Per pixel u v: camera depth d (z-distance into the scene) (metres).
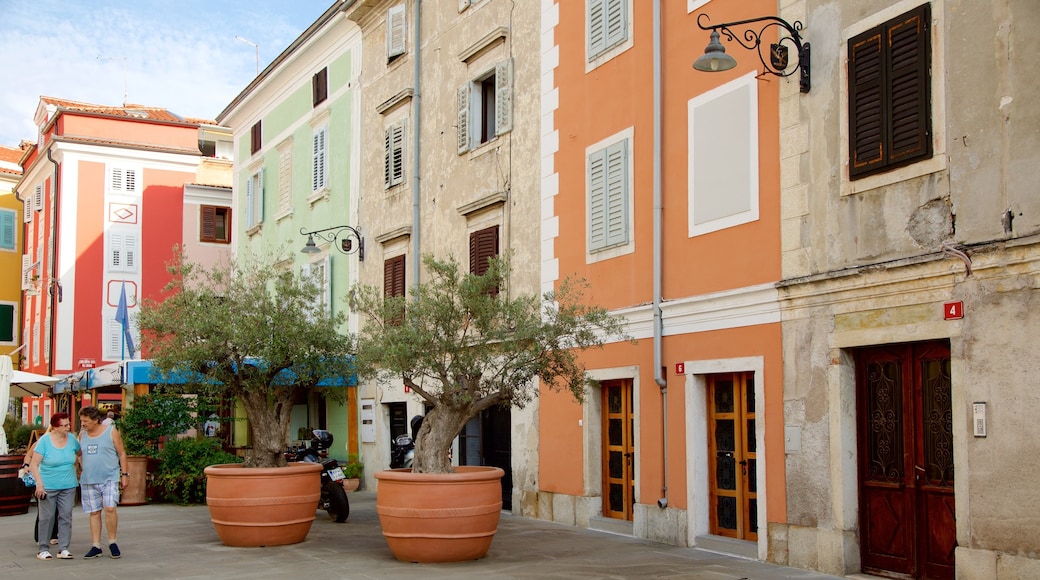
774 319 10.28
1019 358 7.70
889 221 8.94
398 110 19.61
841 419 9.39
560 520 13.95
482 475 10.27
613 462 13.32
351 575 9.55
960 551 8.09
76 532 13.59
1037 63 7.63
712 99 11.38
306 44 23.48
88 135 36.94
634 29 12.93
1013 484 7.70
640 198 12.66
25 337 42.28
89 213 36.12
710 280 11.28
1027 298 7.66
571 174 14.10
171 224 37.28
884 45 8.98
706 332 11.30
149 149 37.06
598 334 13.20
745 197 10.78
